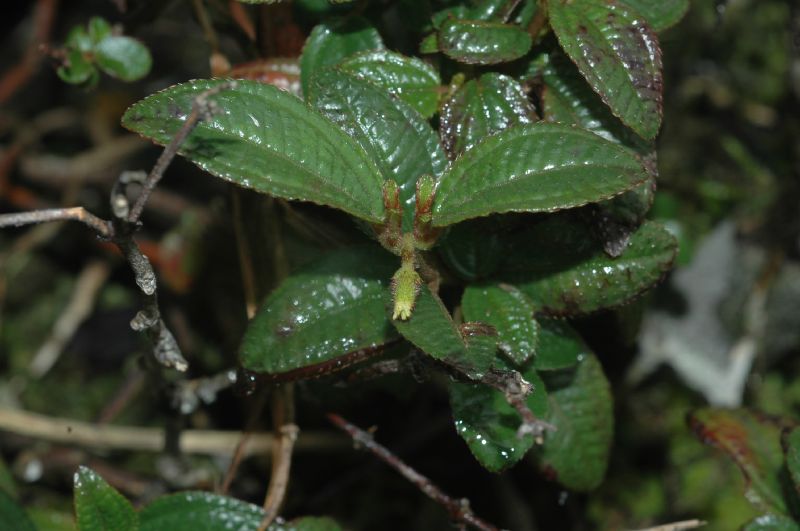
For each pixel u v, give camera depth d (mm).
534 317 482
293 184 459
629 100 468
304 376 476
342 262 477
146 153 668
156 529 490
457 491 578
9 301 637
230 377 522
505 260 481
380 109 472
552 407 498
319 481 580
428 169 471
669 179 634
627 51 469
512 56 474
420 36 491
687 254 577
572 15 471
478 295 479
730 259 608
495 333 462
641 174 457
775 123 641
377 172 462
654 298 598
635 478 588
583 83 480
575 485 500
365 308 475
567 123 468
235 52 595
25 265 647
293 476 580
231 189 518
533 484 579
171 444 544
